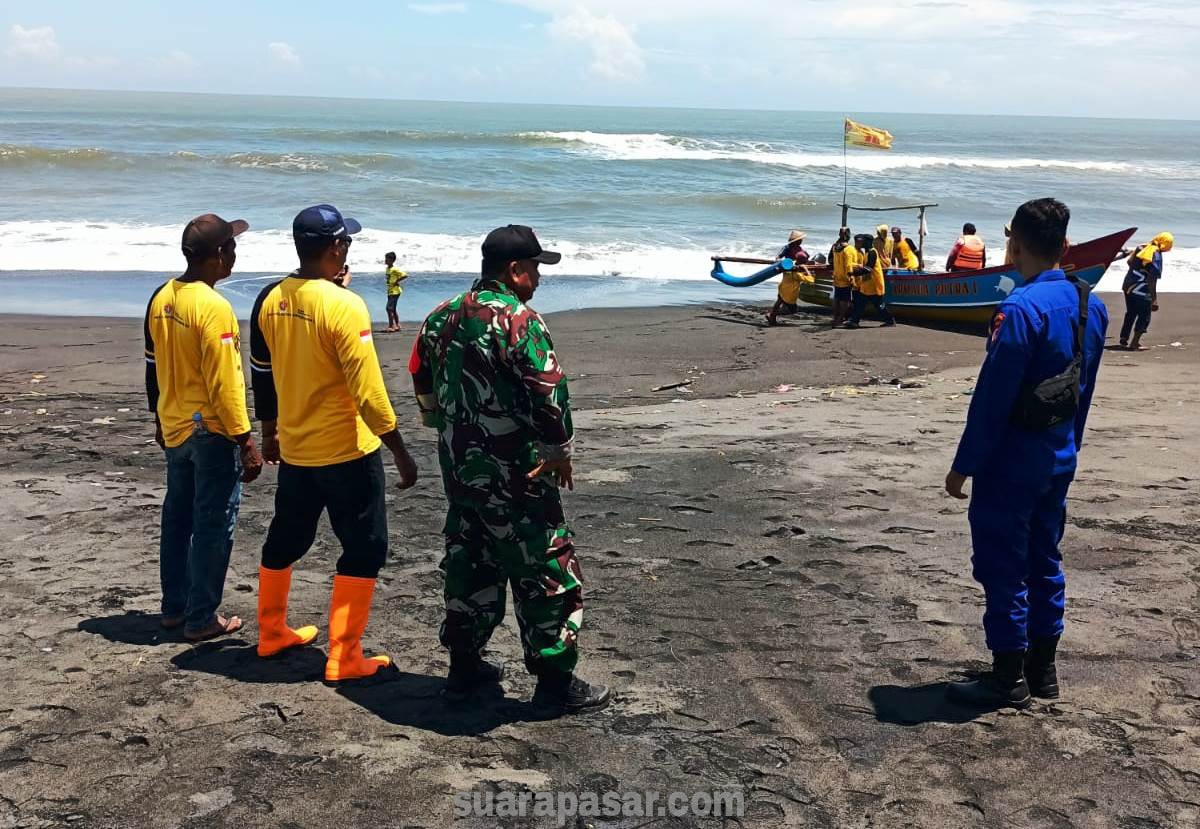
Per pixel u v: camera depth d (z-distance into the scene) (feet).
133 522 20.48
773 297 63.31
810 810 10.21
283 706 12.33
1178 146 312.29
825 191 119.14
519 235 11.19
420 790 10.47
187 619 14.37
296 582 17.07
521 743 11.51
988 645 12.43
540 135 174.91
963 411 31.96
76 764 10.89
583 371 41.70
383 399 12.01
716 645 14.40
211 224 13.32
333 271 12.36
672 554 18.42
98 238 74.23
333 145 158.92
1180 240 93.15
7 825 9.73
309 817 9.96
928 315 54.39
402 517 20.83
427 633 14.98
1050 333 11.46
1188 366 42.04
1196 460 24.49
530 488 11.46
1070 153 250.78
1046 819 10.03
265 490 23.13
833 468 24.21
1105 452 25.31
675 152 165.27
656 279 68.23
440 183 111.14
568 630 11.94
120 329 47.57
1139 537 18.81
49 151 114.73
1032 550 12.37
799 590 16.58
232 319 13.26
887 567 17.60
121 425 30.04
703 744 11.54
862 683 13.17
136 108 404.98
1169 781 10.70
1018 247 12.07
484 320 10.96
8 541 19.15
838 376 40.88
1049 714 12.23
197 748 11.27
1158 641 14.34
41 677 13.11
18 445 27.32
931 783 10.70
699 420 30.89
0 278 61.11
